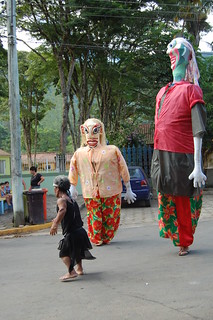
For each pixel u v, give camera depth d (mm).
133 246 8922
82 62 27656
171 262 7230
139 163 20859
